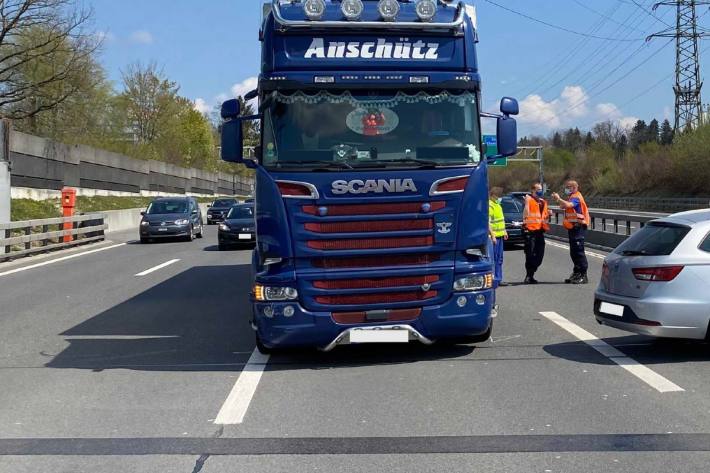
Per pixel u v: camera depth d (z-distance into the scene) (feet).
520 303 38.34
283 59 24.77
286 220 23.84
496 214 42.73
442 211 24.18
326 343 24.29
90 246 87.15
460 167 24.40
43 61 116.88
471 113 25.12
